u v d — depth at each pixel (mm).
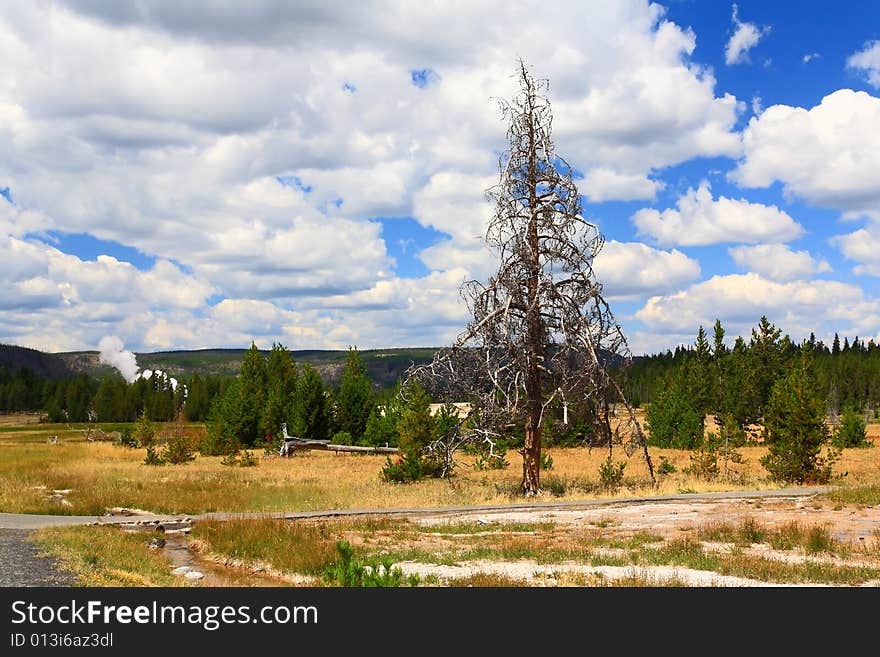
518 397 26469
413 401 34469
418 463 33562
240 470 39094
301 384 59281
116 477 33156
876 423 96500
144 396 132875
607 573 13406
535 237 27531
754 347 75938
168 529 20469
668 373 81125
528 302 27188
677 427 56125
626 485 29891
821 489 26422
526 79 27797
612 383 27719
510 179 27344
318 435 59188
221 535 17812
